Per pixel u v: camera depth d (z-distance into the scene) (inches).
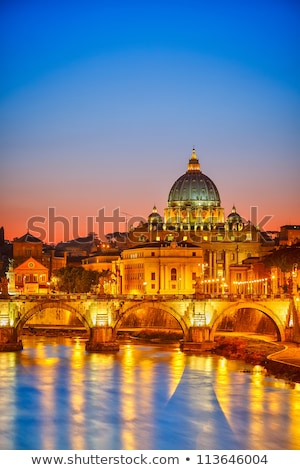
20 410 6314.0
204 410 6294.3
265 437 5570.9
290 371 7760.8
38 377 7696.9
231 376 7736.2
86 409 6353.3
